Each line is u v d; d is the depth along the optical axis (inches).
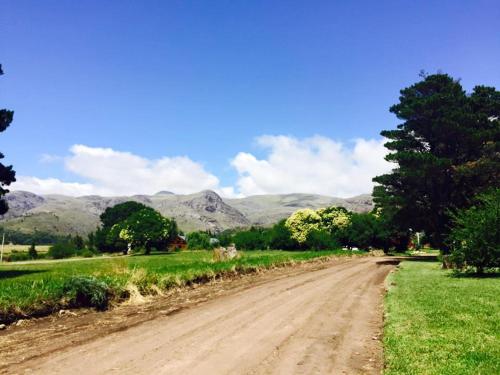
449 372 254.1
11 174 1204.5
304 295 651.5
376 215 2812.5
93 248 4311.0
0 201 1183.6
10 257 3506.4
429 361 277.6
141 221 3314.5
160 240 3334.2
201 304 557.6
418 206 1838.1
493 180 1672.0
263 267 1158.3
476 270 989.8
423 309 481.1
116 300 554.3
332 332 386.3
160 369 269.6
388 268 1316.4
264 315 473.1
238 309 515.5
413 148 1887.3
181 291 700.0
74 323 427.2
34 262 2682.1
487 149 1660.9
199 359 293.9
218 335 370.3
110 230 3949.3
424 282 805.9
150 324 419.8
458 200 1754.4
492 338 337.1
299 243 3110.2
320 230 2893.7
